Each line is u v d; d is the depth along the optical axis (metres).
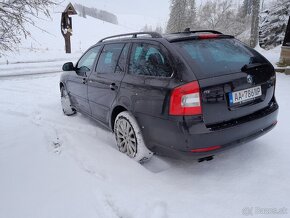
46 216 2.57
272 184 2.96
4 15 3.51
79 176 3.21
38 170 3.35
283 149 3.74
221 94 2.85
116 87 3.75
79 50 25.34
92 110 4.71
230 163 3.46
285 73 9.73
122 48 3.91
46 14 3.82
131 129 3.53
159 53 3.19
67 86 5.59
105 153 3.80
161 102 2.97
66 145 4.10
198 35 3.38
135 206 2.71
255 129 3.17
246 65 3.08
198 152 2.82
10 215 2.59
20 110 6.21
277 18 21.75
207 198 2.81
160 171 3.49
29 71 12.78
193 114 2.74
